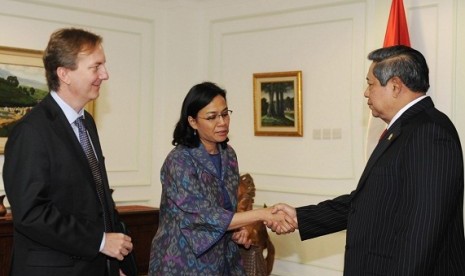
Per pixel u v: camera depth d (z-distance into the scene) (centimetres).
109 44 520
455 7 402
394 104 206
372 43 445
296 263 495
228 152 264
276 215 264
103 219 207
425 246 177
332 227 265
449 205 180
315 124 486
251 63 530
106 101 519
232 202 258
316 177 482
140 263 468
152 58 550
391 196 193
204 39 562
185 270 242
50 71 202
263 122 517
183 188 243
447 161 182
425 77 205
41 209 185
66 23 489
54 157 194
